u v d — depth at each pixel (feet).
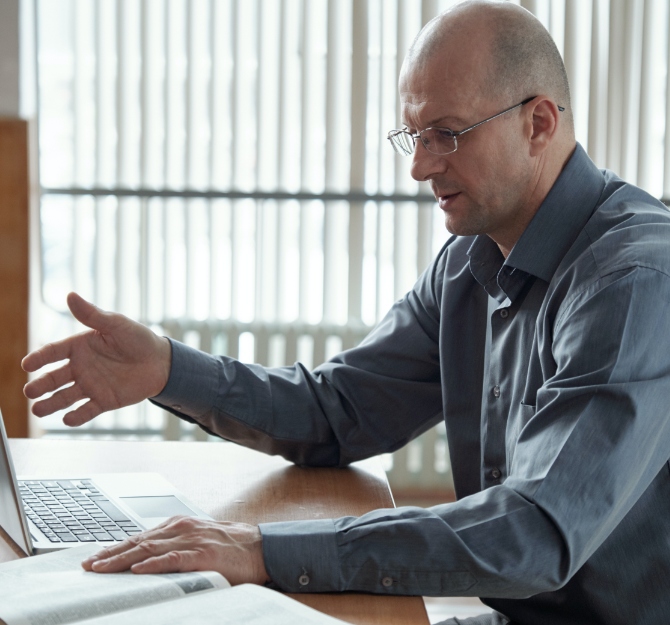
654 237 4.16
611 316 3.85
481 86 4.34
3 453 3.56
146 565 3.31
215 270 11.66
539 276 4.51
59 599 3.03
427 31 4.50
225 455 5.46
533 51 4.46
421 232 11.69
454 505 3.71
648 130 11.69
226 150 11.55
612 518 3.69
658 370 3.81
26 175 10.78
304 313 11.78
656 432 3.78
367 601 3.47
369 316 11.78
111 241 11.57
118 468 5.08
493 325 4.83
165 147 11.46
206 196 11.50
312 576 3.51
